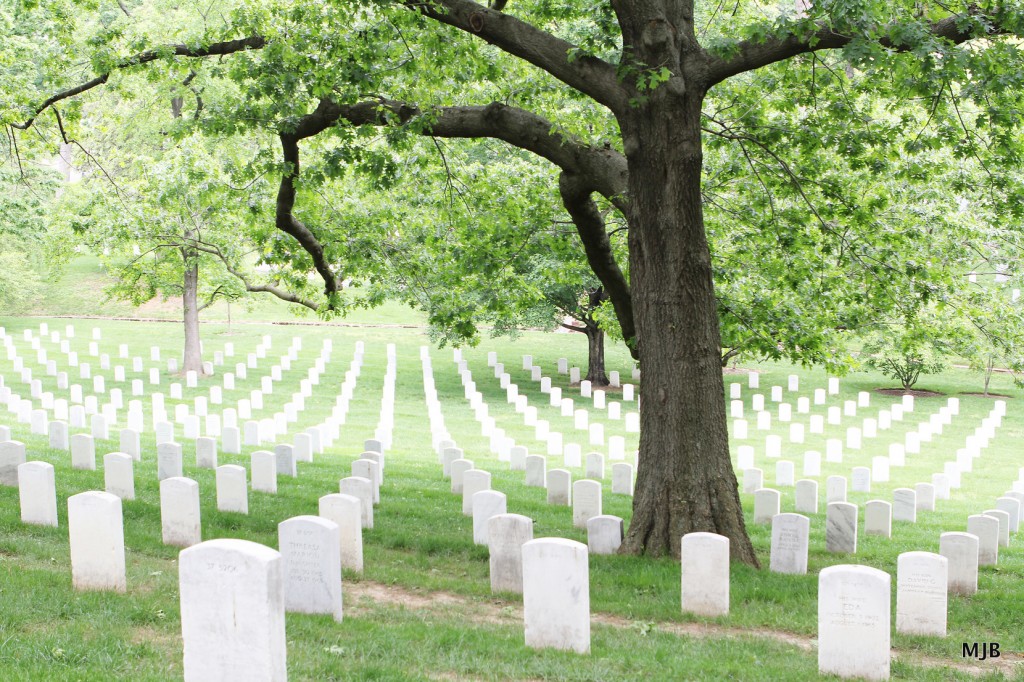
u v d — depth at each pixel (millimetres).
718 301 18828
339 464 23172
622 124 13688
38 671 7406
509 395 38406
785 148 17234
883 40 12672
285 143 16906
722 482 13898
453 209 20328
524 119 15414
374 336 54219
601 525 14328
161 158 30109
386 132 16297
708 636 10250
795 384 43312
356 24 16000
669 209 13523
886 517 17453
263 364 45219
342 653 8578
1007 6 11828
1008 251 25547
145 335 51844
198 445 21234
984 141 15461
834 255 19734
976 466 29109
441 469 23547
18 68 21844
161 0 32031
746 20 18188
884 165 16594
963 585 12805
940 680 8945
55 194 39562
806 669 8992
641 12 13000
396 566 13242
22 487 13961
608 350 52312
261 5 17328
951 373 49156
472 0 14039
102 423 25359
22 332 52156
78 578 10438
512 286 20656
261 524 15078
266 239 21844
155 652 8234
